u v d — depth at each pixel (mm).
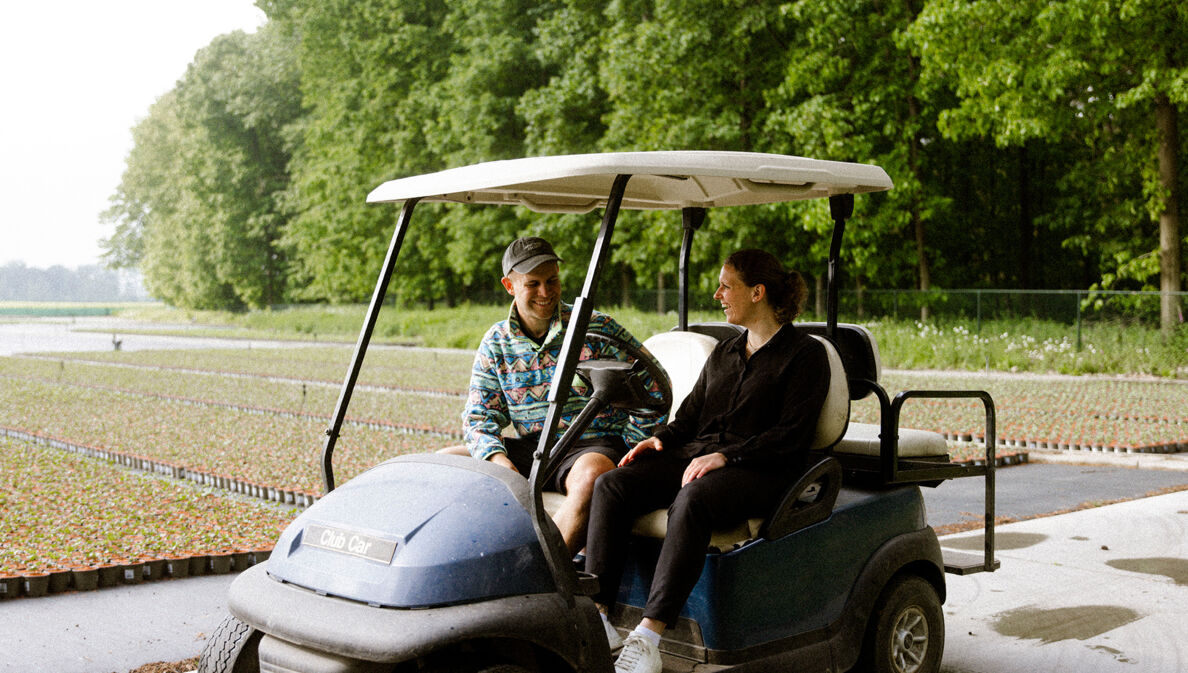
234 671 2988
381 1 36062
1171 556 5949
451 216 32438
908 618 3699
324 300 53125
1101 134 22406
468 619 2508
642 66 22844
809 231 23266
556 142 26688
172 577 5867
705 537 3088
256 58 50094
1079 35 18609
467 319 33531
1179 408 13195
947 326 22547
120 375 20891
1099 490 8422
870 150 22344
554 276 3400
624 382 2992
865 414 13094
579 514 3293
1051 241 29797
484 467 2914
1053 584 5379
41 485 8570
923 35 19641
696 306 26812
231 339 39781
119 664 4305
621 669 2914
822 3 20672
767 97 22547
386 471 3082
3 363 24641
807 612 3359
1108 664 4152
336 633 2537
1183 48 18672
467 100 30641
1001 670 4109
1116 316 20469
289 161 50531
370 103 35625
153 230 73875
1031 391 15672
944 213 24703
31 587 5426
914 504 3793
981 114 20016
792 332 3504
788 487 3326
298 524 3012
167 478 9258
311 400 15711
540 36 27547
